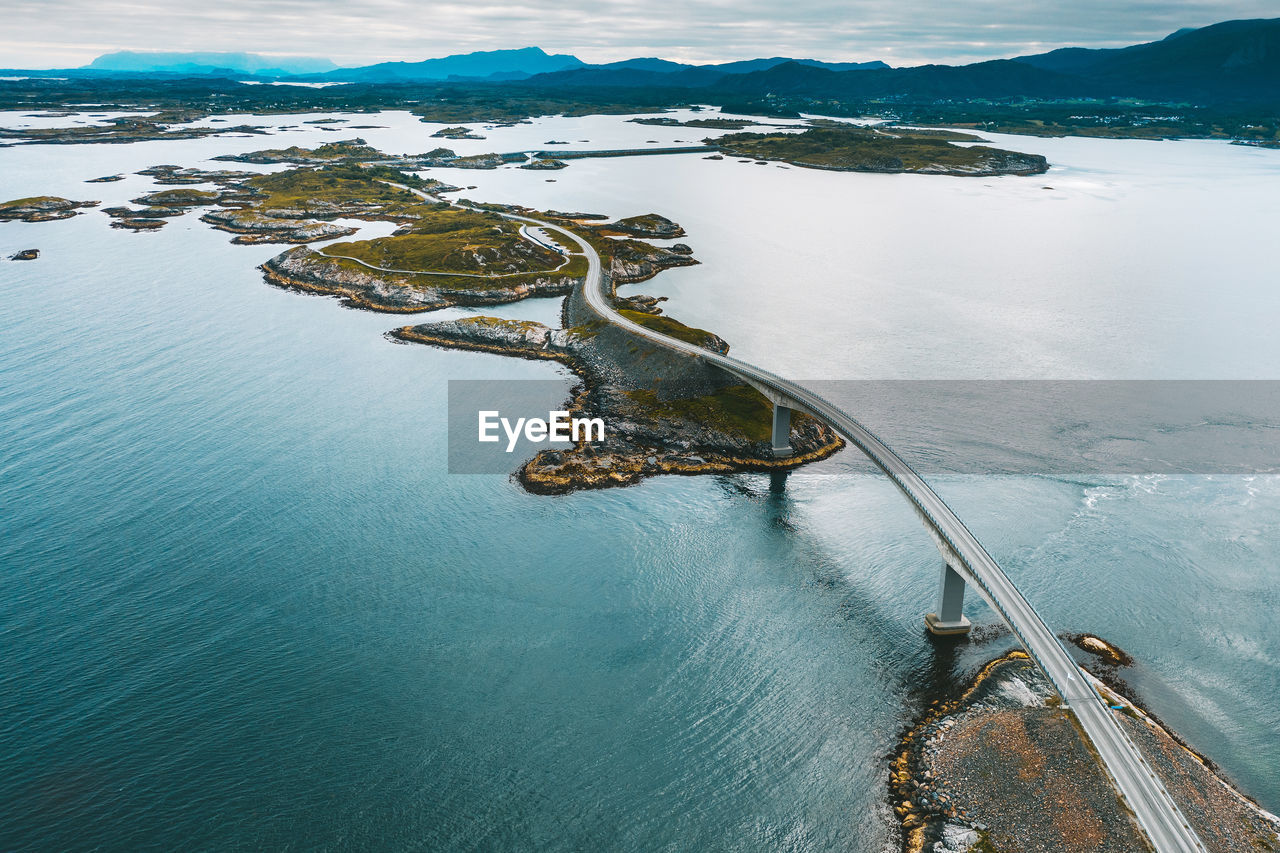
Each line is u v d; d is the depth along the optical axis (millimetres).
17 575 97688
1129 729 71938
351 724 75750
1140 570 100000
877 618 92000
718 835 64938
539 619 91625
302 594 95125
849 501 118500
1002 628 90188
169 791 67875
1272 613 92000
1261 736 75312
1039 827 63344
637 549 105750
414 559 102812
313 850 62938
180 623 89562
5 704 77062
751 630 89938
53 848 62531
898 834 65000
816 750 73438
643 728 75938
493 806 67312
